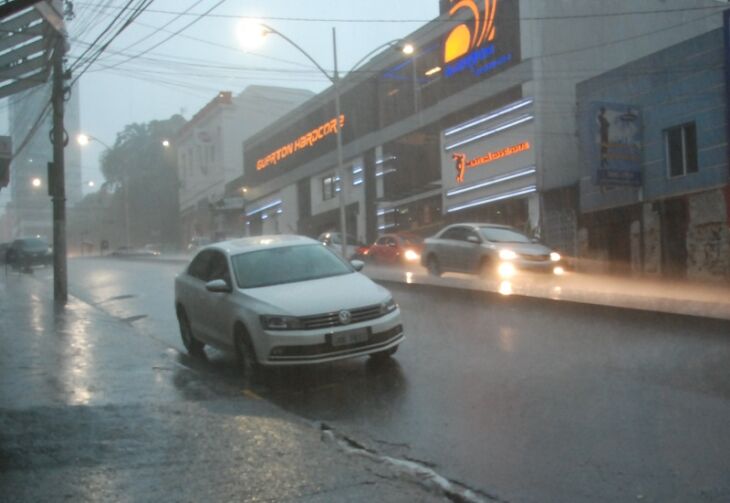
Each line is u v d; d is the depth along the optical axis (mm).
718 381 7715
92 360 10016
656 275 23844
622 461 5727
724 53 21594
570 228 27297
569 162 29141
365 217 41688
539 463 5797
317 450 6098
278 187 52750
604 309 11805
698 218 22516
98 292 20578
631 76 24734
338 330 8547
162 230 74312
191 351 10906
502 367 8852
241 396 8109
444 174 34156
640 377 8039
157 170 75375
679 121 23156
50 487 5234
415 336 11000
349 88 42906
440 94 34656
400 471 5590
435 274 20359
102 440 6348
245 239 10891
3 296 18562
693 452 5828
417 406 7562
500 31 30703
